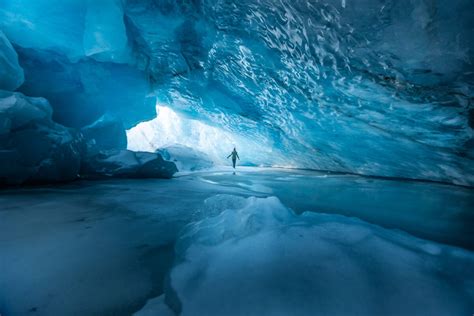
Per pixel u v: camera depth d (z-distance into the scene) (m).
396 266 1.71
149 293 1.70
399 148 7.50
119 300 1.62
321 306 1.39
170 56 7.99
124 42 7.01
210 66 8.21
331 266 1.70
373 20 3.82
